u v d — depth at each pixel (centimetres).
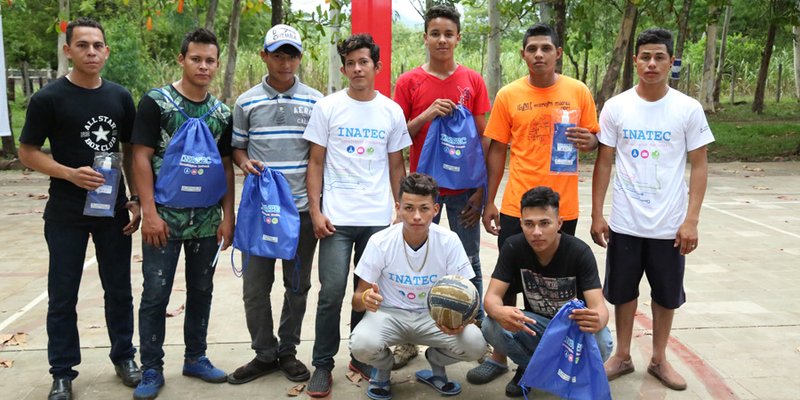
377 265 365
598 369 330
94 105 360
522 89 389
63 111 352
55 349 367
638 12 1473
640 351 436
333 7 1041
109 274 379
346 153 373
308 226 385
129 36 1820
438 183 402
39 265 633
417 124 402
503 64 2392
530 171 386
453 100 414
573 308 332
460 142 398
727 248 695
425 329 368
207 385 390
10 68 2331
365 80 367
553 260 354
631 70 1736
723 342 447
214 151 363
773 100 2617
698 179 374
